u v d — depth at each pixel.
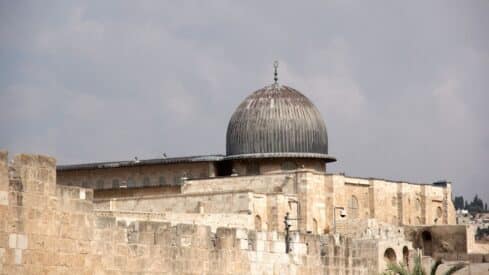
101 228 122.06
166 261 128.62
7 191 113.38
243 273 139.00
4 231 112.75
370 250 172.62
